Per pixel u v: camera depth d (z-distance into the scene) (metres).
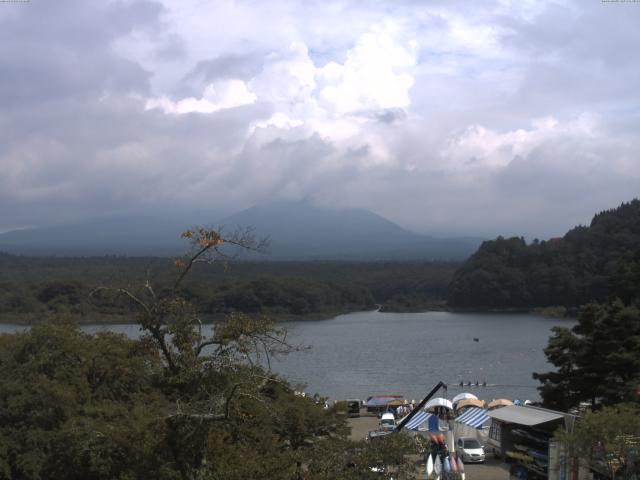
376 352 123.81
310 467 19.02
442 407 52.44
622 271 73.50
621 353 44.53
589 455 28.92
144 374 32.81
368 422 61.31
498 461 42.47
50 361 33.84
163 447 19.16
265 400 20.89
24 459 28.09
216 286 132.75
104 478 22.88
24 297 116.81
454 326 168.38
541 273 195.62
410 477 20.30
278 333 19.84
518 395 80.06
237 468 18.08
